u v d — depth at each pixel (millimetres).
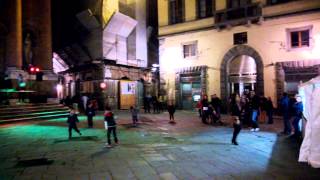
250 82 22500
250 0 22172
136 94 30203
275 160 8156
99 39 27375
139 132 13336
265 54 21406
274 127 14773
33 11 25281
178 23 25906
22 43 24391
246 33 22281
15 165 7715
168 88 26484
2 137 12172
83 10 28500
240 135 12391
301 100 11562
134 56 31031
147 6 33656
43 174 6902
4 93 21062
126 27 29578
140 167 7441
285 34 20672
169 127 15031
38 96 22750
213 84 23875
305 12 19859
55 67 34594
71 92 31188
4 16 22766
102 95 26344
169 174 6859
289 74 20625
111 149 9617
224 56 23281
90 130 14055
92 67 27281
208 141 11047
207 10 24484
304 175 6770
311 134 6215
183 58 25703
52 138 11859
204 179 6504
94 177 6648
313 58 19625
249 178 6559
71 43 30031
